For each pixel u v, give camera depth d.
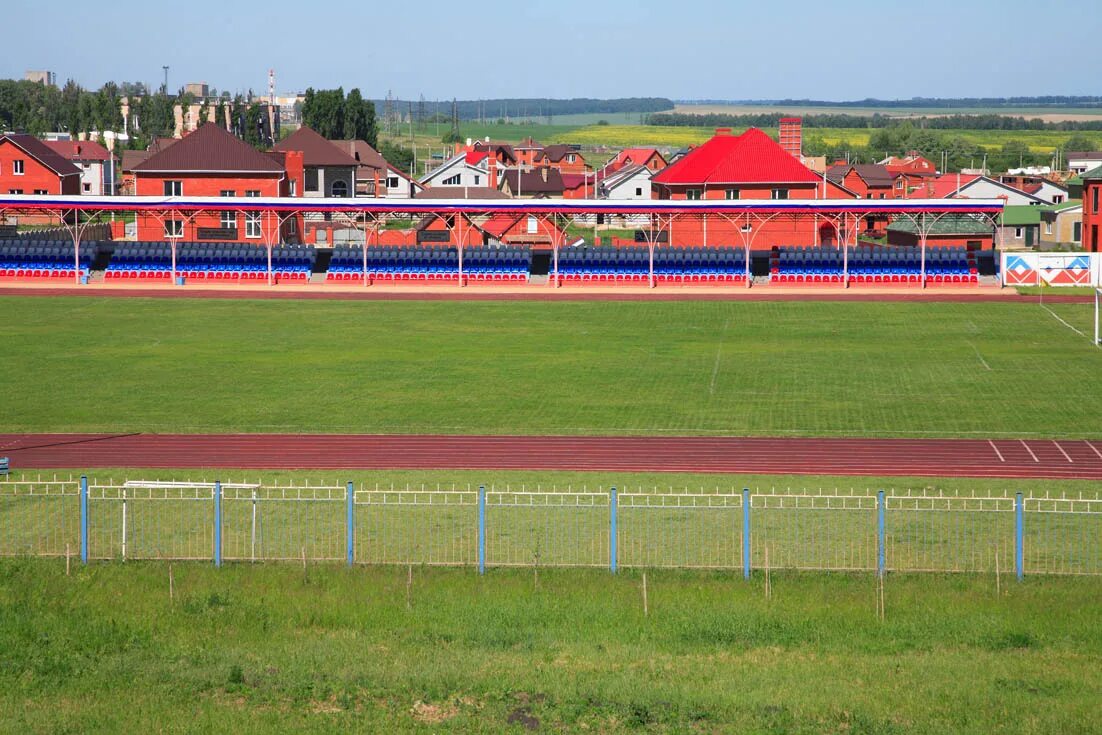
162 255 113.12
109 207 108.75
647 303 98.69
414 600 33.00
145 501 40.78
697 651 30.02
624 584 34.09
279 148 160.00
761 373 69.75
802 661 29.33
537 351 77.62
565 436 54.34
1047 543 37.59
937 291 103.88
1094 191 125.69
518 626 31.44
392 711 26.81
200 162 135.12
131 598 33.06
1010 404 60.81
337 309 96.00
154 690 27.81
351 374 69.81
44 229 143.12
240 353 76.75
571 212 107.06
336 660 29.33
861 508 39.56
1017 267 106.88
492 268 111.56
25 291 104.56
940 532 38.72
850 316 91.44
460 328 87.00
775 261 109.81
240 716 26.36
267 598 33.03
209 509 41.47
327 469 47.72
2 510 41.22
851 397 62.97
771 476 46.59
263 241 135.25
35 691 27.73
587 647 30.09
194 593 33.47
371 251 113.00
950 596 33.06
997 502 42.06
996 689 27.44
